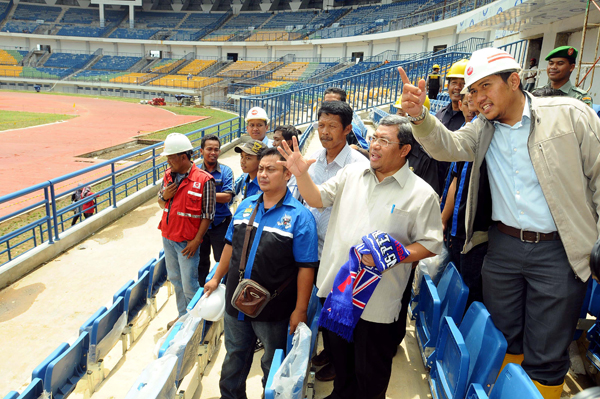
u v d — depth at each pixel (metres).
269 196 2.54
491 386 2.04
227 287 2.61
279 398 2.08
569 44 10.30
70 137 18.73
